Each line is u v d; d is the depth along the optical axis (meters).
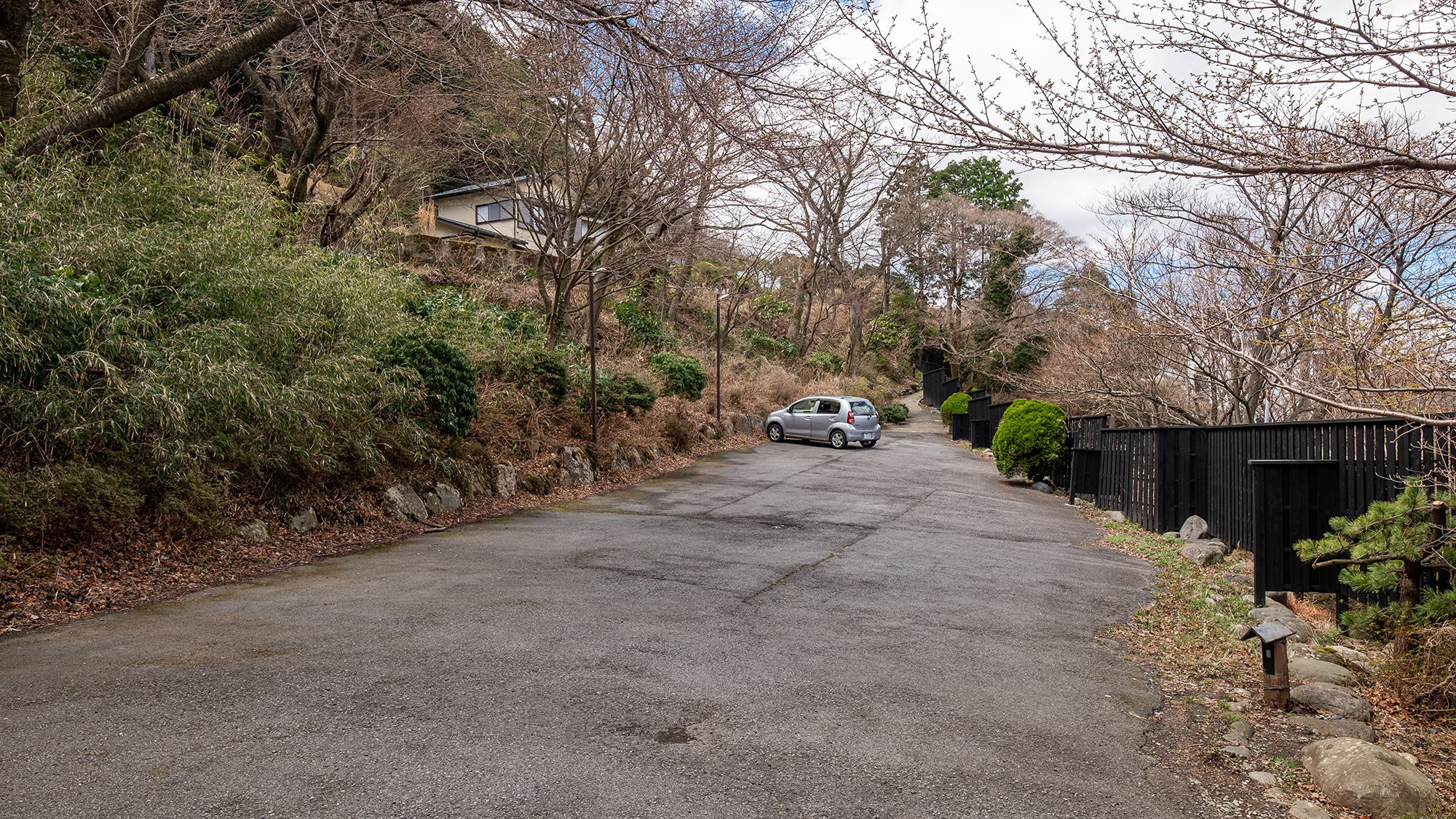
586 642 5.25
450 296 15.77
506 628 5.50
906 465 20.02
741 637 5.56
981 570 8.36
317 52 11.88
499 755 3.51
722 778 3.39
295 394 8.09
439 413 11.06
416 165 18.42
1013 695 4.66
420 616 5.75
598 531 9.86
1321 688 4.75
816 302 49.41
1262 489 7.02
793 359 37.88
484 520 10.48
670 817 3.05
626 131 15.58
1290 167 3.19
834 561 8.45
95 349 6.67
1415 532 4.88
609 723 3.93
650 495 13.40
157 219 9.30
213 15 12.66
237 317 8.45
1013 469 17.94
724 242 19.33
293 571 7.18
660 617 5.99
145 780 3.16
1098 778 3.62
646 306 30.53
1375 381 4.59
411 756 3.46
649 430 18.41
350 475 9.45
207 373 7.11
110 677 4.32
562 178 18.91
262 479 8.38
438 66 13.62
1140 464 12.46
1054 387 19.27
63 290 6.39
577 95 15.54
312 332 9.14
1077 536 11.37
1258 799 3.52
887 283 51.97
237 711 3.88
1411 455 6.13
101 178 9.24
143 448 7.22
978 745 3.90
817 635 5.71
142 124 10.57
